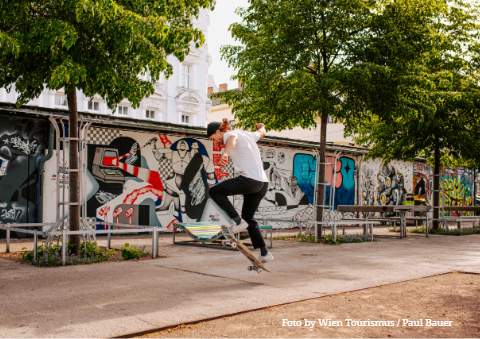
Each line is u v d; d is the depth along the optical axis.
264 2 10.09
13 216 10.30
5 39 5.53
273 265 6.62
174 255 7.74
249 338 3.12
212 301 4.18
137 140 12.26
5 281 5.14
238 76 10.88
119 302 4.12
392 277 5.62
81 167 7.26
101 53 6.67
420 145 13.52
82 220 7.27
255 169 4.54
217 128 4.60
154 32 6.07
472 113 12.43
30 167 10.57
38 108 10.28
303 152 16.44
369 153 14.62
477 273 6.01
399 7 9.54
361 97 9.68
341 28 9.69
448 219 13.73
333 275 5.73
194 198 13.43
